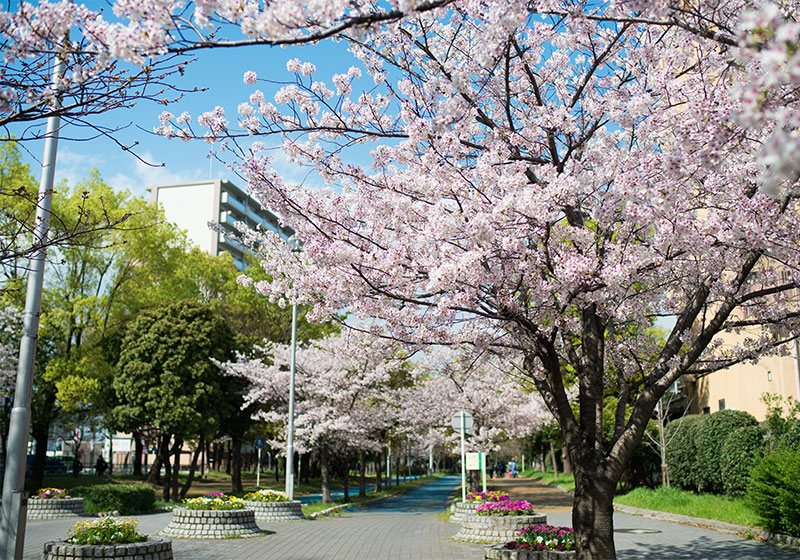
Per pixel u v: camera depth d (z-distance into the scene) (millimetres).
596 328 7004
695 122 4316
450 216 5516
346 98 7008
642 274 6480
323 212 6688
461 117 5508
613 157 5902
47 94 4105
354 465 72812
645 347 8898
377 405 27656
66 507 17766
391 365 9648
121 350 26516
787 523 11867
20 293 24109
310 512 20234
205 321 26359
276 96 6688
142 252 27438
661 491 20516
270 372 25047
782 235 5625
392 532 15164
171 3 3533
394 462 57062
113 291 27484
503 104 6988
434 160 6035
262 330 36031
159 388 24453
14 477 7555
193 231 68938
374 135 6531
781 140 2406
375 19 3416
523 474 65125
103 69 4012
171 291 31609
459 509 17109
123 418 24656
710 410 24906
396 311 7203
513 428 27672
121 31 3461
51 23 3703
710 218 5332
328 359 24766
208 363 25641
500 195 6066
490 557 9484
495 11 4039
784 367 18297
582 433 6668
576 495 6598
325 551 11922
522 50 6199
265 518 18234
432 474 78562
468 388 26828
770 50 2400
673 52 6234
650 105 5785
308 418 23734
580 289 5883
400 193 6426
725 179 5891
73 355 24609
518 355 8312
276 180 6508
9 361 18953
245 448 57219
